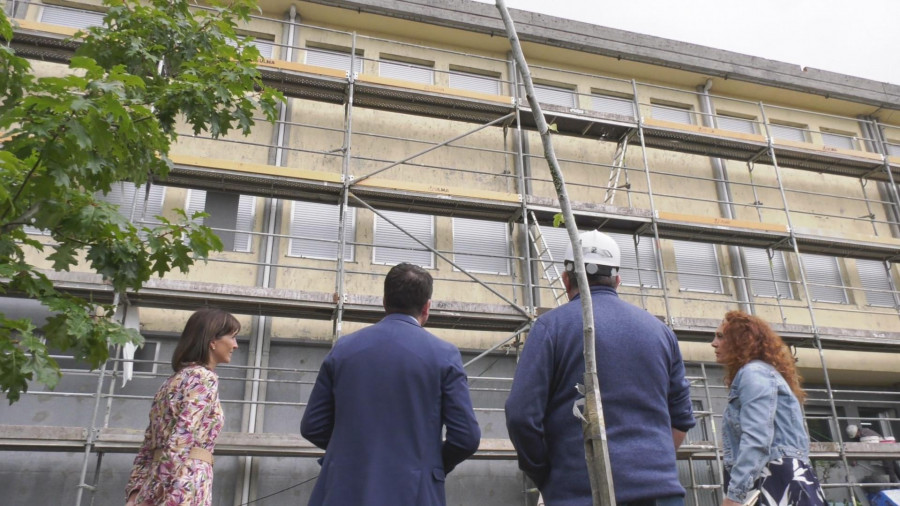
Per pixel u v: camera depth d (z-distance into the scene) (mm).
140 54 6328
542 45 13031
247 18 7125
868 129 15242
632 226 11852
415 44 12375
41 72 10625
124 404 8867
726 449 3369
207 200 10453
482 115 11820
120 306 8953
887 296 13750
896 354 12820
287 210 10695
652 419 2438
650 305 12000
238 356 9641
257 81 6754
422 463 2623
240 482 8812
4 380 4641
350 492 2527
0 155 3770
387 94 11203
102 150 4328
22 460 8234
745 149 13148
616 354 2482
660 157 13242
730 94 14523
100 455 8023
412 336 2871
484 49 13070
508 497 9734
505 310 9875
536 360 2479
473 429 2752
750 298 12641
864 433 12023
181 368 3160
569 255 2824
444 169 11430
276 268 10219
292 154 11000
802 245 12805
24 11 10820
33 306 8938
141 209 10242
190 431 2889
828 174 14359
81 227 4820
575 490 2324
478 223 11680
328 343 9961
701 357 11734
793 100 14820
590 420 1817
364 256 10766
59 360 8891
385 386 2713
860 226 14102
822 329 11625
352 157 10461
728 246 12945
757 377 3232
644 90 13898
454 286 11047
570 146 12711
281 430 9375
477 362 10547
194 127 6359
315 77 10742
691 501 10914
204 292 8883
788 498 2988
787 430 3129
